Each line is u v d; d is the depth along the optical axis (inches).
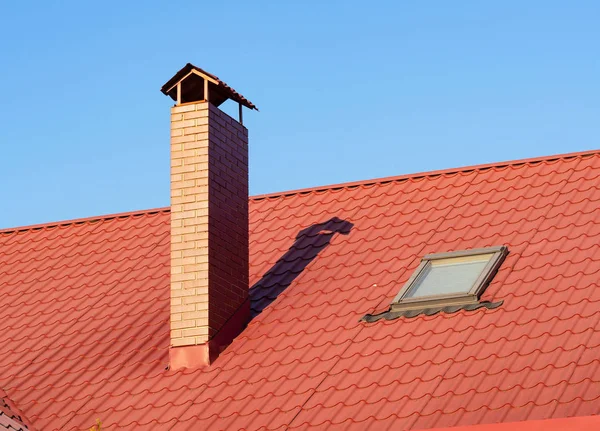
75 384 743.1
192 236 758.5
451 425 587.5
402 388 635.5
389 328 699.4
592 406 560.7
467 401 602.2
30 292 879.1
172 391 713.0
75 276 888.3
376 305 732.7
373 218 853.8
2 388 748.0
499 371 617.0
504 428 554.3
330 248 827.4
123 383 733.9
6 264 936.3
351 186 912.9
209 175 769.6
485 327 664.4
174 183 775.7
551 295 675.4
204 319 738.8
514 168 862.5
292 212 903.1
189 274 751.7
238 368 717.3
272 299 784.3
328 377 671.1
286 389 674.8
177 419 681.0
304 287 785.6
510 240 761.6
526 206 801.6
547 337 633.0
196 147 776.9
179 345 740.0
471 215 813.9
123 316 812.0
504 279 710.5
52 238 963.3
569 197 794.2
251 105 834.2
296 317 751.7
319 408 644.7
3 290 892.0
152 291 836.6
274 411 657.0
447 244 783.7
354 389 650.2
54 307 847.1
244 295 776.9
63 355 778.2
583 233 738.2
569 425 539.8
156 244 908.0
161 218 952.3
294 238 859.4
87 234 955.3
